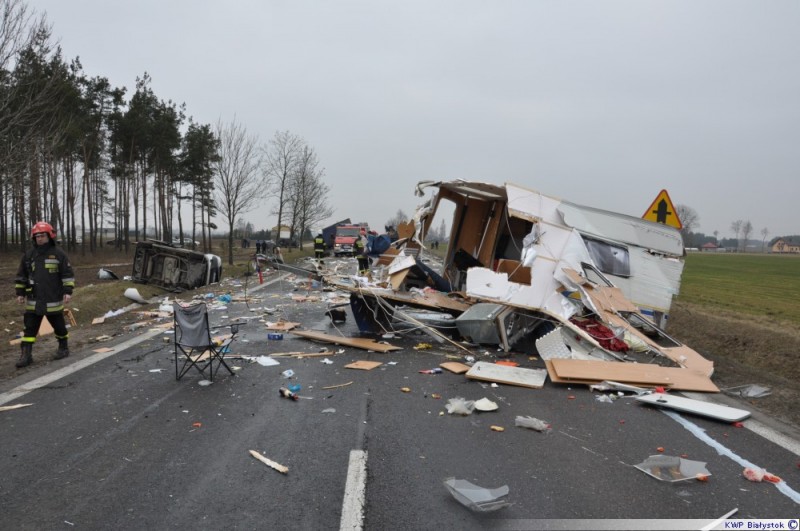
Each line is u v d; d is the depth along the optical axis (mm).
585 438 4922
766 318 13016
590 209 10141
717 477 4098
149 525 3248
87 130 30188
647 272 10102
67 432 4848
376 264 12312
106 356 7891
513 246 12328
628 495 3756
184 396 6016
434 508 3502
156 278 16422
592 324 8664
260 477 3945
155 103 38562
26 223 35281
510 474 4086
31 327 7312
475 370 7273
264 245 29609
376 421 5273
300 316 12141
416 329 10242
